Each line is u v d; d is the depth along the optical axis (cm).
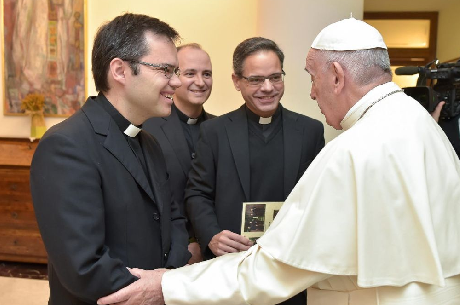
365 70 128
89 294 122
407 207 112
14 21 476
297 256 115
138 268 139
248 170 200
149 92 135
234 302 126
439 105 209
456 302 116
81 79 479
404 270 111
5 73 482
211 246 188
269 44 197
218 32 469
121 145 138
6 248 457
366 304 118
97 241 123
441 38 751
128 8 471
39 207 122
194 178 212
